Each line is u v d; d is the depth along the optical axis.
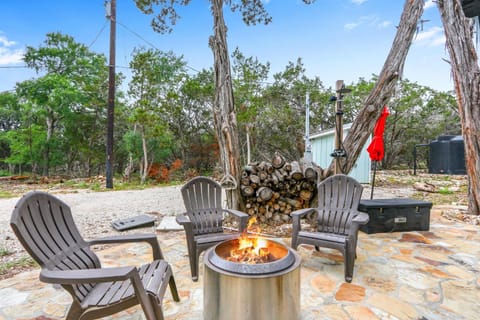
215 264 1.61
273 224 4.21
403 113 14.93
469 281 2.35
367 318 1.83
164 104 12.66
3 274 2.54
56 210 1.75
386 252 3.01
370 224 3.61
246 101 12.96
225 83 4.03
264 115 13.56
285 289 1.52
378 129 4.22
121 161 15.78
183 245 3.30
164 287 1.66
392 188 8.29
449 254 2.95
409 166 17.00
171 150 14.06
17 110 14.80
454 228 3.89
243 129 13.73
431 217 4.55
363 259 2.83
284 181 4.23
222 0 4.06
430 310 1.93
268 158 14.76
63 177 13.68
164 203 6.32
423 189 7.57
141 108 10.54
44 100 12.99
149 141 11.81
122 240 1.88
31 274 2.53
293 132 14.80
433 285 2.28
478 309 1.94
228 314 1.51
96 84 13.88
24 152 13.16
